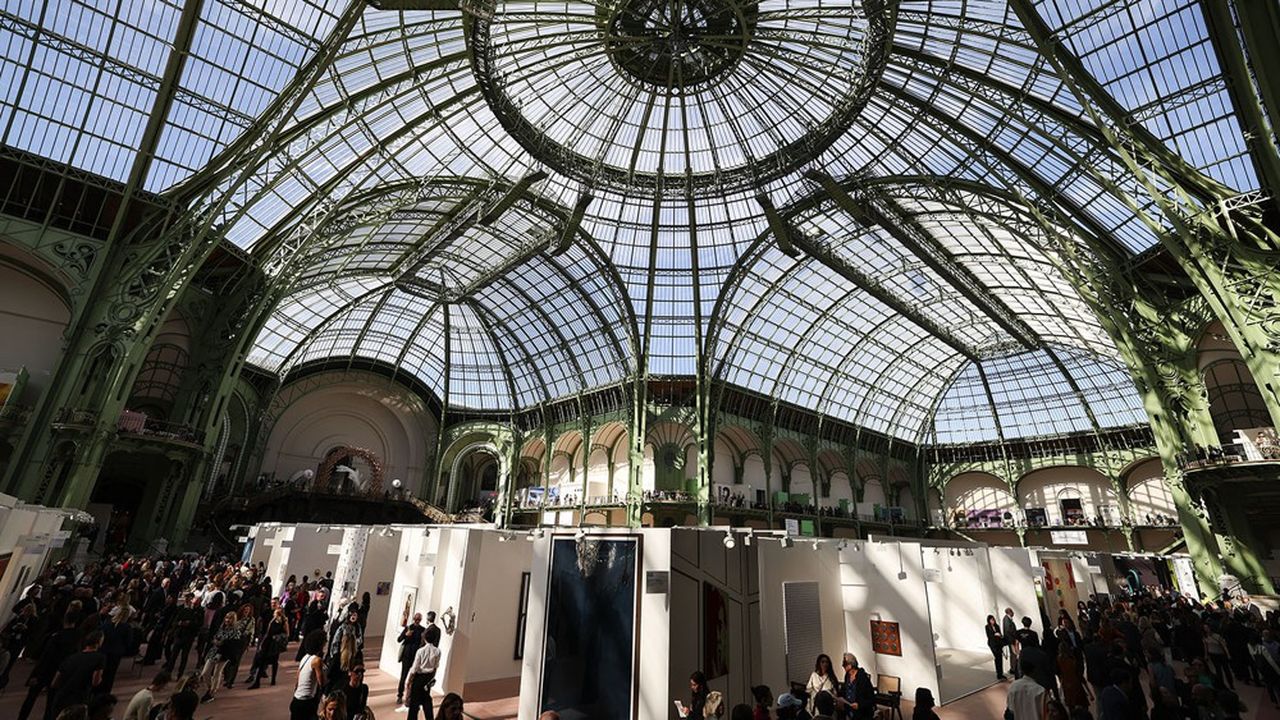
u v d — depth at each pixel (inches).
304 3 900.6
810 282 1766.7
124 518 1306.6
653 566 431.8
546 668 447.2
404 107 1135.6
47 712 300.7
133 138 940.6
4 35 804.0
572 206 1477.6
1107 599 1021.2
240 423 1833.2
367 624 815.1
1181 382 1018.1
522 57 1112.8
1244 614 722.8
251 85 960.3
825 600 620.7
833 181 1278.3
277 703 491.2
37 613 503.8
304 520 1872.5
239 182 954.1
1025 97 935.7
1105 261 1071.0
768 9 1071.6
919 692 321.7
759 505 1958.7
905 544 620.1
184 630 522.0
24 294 1039.0
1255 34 579.5
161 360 1409.9
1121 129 844.6
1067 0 782.5
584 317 1950.1
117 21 838.5
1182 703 419.2
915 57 985.5
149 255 976.3
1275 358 731.4
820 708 293.7
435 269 1870.1
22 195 936.3
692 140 1344.7
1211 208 803.4
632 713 405.1
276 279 1252.5
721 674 446.3
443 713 255.8
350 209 1254.9
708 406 1780.3
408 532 700.7
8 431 922.1
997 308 1812.3
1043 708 325.7
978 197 1194.0
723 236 1556.3
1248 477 877.2
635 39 1078.4
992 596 859.4
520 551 659.4
